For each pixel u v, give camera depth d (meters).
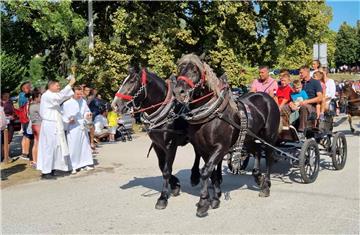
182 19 21.80
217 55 20.00
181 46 21.55
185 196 7.93
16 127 13.13
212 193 7.40
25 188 8.94
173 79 7.24
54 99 9.77
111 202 7.67
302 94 9.48
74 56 21.53
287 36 23.44
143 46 19.00
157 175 9.91
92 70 18.16
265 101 8.03
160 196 7.43
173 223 6.41
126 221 6.57
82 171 10.52
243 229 6.07
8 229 6.35
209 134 6.61
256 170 8.45
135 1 18.45
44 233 6.15
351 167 10.25
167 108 7.07
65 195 8.27
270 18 22.42
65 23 13.90
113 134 15.60
